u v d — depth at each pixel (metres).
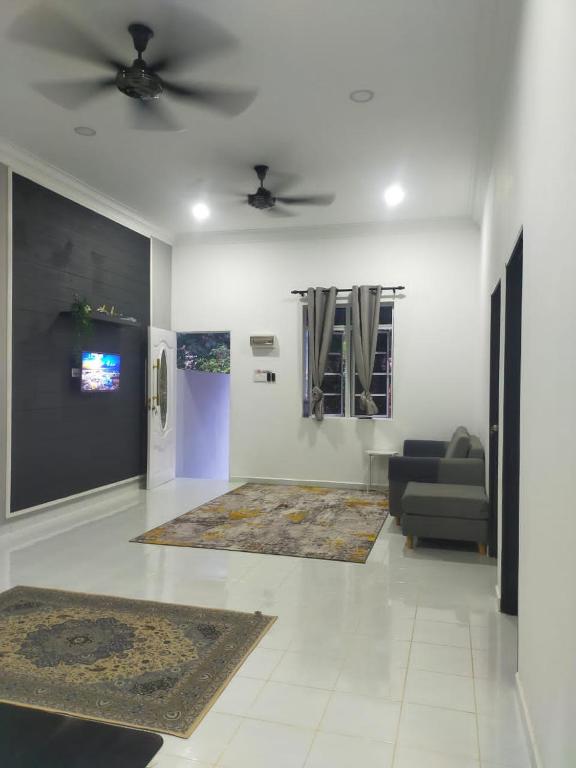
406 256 7.23
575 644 1.48
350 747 2.20
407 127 4.57
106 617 3.38
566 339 1.67
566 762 1.55
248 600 3.66
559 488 1.73
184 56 3.60
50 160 5.30
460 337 7.06
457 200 6.34
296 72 3.79
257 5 3.12
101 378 6.32
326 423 7.48
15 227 5.11
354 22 3.26
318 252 7.54
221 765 2.09
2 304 4.96
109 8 3.15
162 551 4.68
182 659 2.88
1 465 5.00
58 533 5.21
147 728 2.30
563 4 1.79
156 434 7.42
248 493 7.02
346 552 4.64
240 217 7.07
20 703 2.47
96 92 4.04
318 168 5.45
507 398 3.49
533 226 2.37
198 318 7.99
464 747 2.20
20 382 5.20
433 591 3.83
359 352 7.24
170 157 5.21
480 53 3.54
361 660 2.89
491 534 4.58
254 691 2.59
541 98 2.20
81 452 6.09
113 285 6.66
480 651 2.99
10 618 3.36
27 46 3.51
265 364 7.72
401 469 5.44
